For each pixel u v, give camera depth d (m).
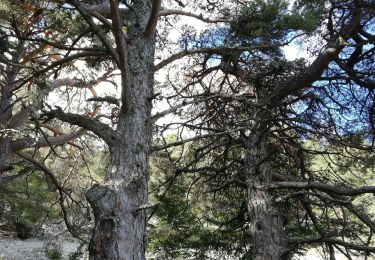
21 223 25.05
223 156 9.88
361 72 7.61
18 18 10.61
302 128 7.38
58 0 8.59
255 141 8.60
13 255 19.88
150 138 5.86
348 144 7.21
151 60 6.58
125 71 5.27
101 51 5.74
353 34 7.90
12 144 12.90
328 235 7.11
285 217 8.88
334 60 7.88
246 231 10.02
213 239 10.04
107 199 4.94
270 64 8.60
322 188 7.26
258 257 7.30
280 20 7.13
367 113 8.38
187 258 10.61
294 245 7.33
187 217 10.34
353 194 6.95
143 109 5.89
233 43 7.94
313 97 8.26
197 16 8.16
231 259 10.60
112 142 5.61
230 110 9.85
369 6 6.71
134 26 6.74
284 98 9.12
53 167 18.33
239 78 9.67
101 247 4.69
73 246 18.95
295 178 8.71
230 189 10.57
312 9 7.53
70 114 5.71
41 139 13.62
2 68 10.98
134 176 5.24
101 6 8.80
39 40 5.66
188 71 9.91
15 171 21.58
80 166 18.19
